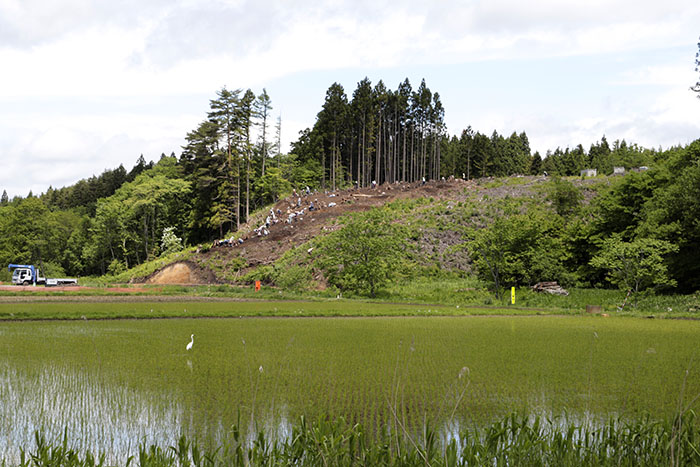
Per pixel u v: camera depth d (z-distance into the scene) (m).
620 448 9.58
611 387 15.27
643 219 56.22
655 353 21.38
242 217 107.06
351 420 11.27
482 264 58.75
